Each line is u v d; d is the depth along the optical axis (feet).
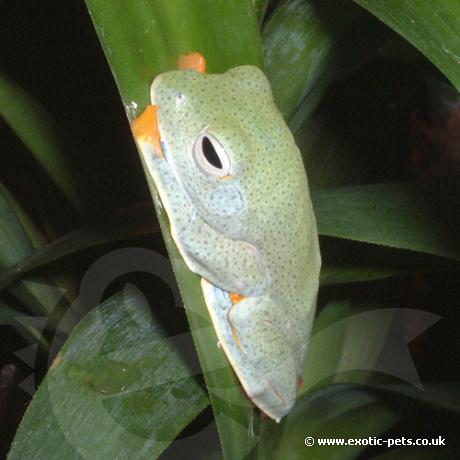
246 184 1.10
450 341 1.44
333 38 1.18
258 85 1.11
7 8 1.29
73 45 1.29
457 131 1.74
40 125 1.20
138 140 1.07
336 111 1.28
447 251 1.12
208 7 1.08
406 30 1.03
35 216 1.35
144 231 1.16
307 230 1.12
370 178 1.30
